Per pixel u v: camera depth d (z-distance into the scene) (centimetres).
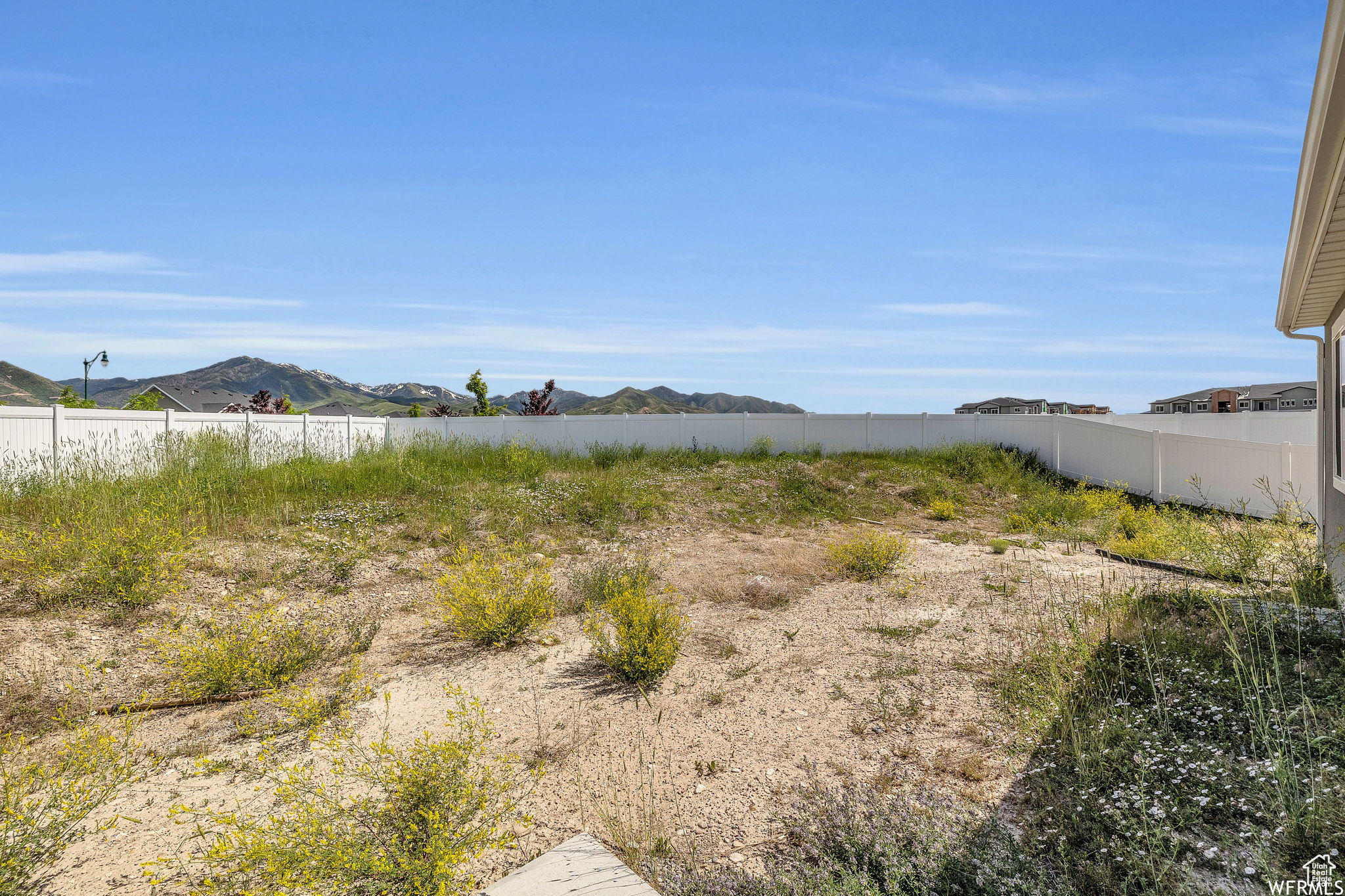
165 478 1051
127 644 560
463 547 896
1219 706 391
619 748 413
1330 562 667
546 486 1299
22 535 701
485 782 334
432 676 538
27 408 1047
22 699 468
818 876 270
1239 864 262
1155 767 329
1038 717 394
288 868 271
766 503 1333
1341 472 656
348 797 348
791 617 674
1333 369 695
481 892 269
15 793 342
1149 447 1468
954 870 267
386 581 777
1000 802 327
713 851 306
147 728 448
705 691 498
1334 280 556
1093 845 282
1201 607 582
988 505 1410
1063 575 799
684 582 811
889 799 333
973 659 528
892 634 601
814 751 397
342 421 1783
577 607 709
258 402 3531
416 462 1424
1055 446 1742
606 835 321
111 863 309
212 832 328
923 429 2003
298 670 530
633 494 1296
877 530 1157
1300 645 457
